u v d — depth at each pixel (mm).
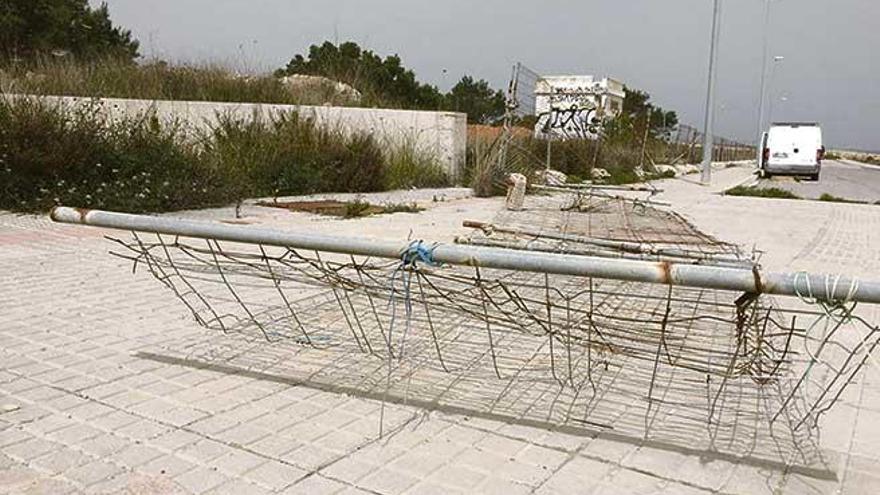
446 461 3146
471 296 4074
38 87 13875
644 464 3156
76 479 2930
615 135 25766
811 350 4680
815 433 3498
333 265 4508
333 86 19203
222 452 3186
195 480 2941
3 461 3061
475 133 18438
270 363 4316
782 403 3789
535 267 3109
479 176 15141
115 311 5367
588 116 25062
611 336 3967
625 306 4945
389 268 4102
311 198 13109
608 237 8156
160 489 2863
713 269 2895
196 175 11531
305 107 15789
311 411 3643
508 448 3283
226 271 4816
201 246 7234
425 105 30141
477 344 4652
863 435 3502
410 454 3203
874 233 11375
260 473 3008
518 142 16891
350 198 13305
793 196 18969
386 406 3727
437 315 4891
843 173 40156
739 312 3420
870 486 3010
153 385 3941
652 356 4000
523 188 11789
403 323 5004
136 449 3197
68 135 10500
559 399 3846
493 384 4035
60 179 10312
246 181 12648
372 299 4789
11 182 10094
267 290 5973
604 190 15773
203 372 4152
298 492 2863
